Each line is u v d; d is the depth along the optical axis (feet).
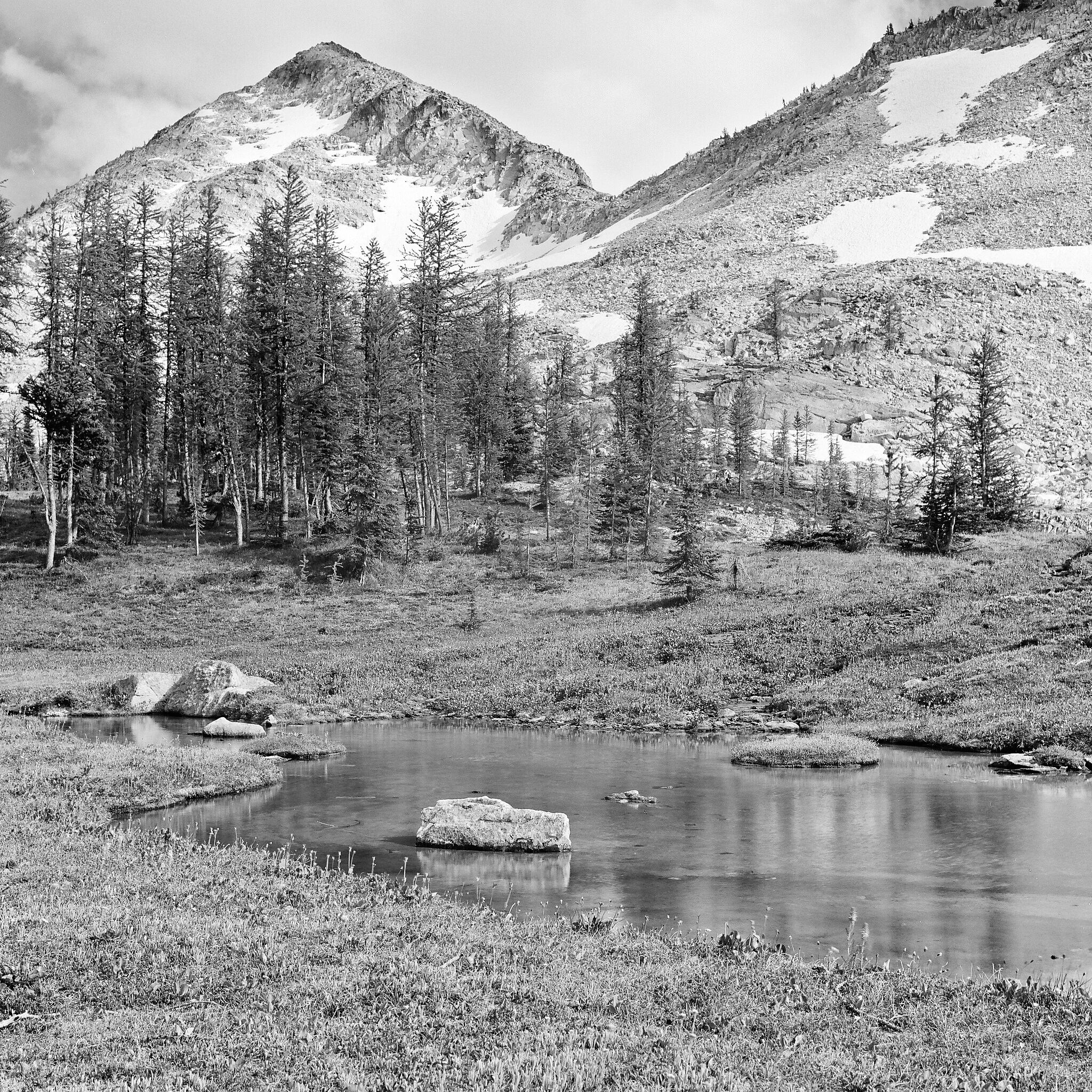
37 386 221.46
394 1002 31.78
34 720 112.68
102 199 258.57
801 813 72.84
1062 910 48.11
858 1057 28.63
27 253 234.17
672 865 57.36
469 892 51.21
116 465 262.47
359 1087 24.97
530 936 40.83
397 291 300.81
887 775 89.30
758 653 150.20
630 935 41.96
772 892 51.44
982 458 294.87
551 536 261.03
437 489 278.05
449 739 114.93
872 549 246.06
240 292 302.66
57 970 33.50
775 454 357.61
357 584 216.74
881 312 500.74
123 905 42.06
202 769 83.56
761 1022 31.37
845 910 48.14
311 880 49.93
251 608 201.67
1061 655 126.00
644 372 297.33
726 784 85.05
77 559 223.30
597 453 313.32
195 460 256.52
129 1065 26.02
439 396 263.08
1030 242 580.30
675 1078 26.09
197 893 45.39
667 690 139.23
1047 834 64.85
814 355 474.49
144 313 254.06
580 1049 28.09
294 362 241.96
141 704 134.10
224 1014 30.30
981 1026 31.50
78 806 67.10
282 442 239.71
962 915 47.19
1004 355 458.50
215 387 240.73
